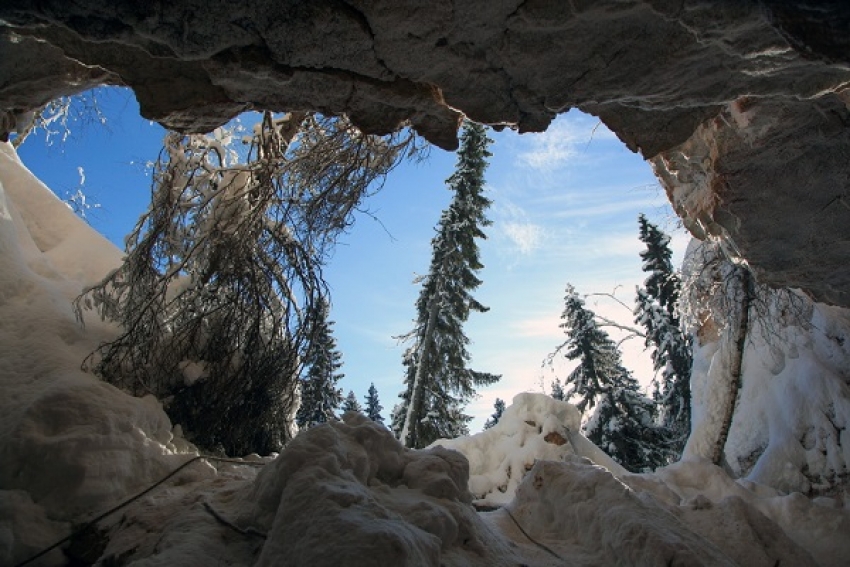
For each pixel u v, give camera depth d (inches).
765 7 128.0
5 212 372.2
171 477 258.4
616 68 156.0
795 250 293.4
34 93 204.5
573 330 988.6
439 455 229.5
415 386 708.7
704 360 663.8
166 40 141.1
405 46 151.3
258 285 343.6
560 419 530.9
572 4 136.4
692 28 137.3
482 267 761.6
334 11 139.9
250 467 300.4
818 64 144.0
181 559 164.9
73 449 238.4
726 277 521.0
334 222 354.3
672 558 186.9
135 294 333.4
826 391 504.1
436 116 183.6
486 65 157.2
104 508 232.2
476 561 186.9
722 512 261.6
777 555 241.6
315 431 201.9
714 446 517.3
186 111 179.6
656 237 993.5
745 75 161.0
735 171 252.7
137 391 312.5
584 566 204.2
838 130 224.7
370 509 167.0
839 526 301.1
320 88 167.9
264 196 349.1
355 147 352.2
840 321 529.0
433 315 738.2
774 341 562.6
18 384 277.6
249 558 176.7
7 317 317.7
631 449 852.0
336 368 943.0
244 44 147.9
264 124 355.3
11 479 231.9
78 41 162.4
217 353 334.3
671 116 196.4
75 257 416.2
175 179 350.9
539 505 248.8
